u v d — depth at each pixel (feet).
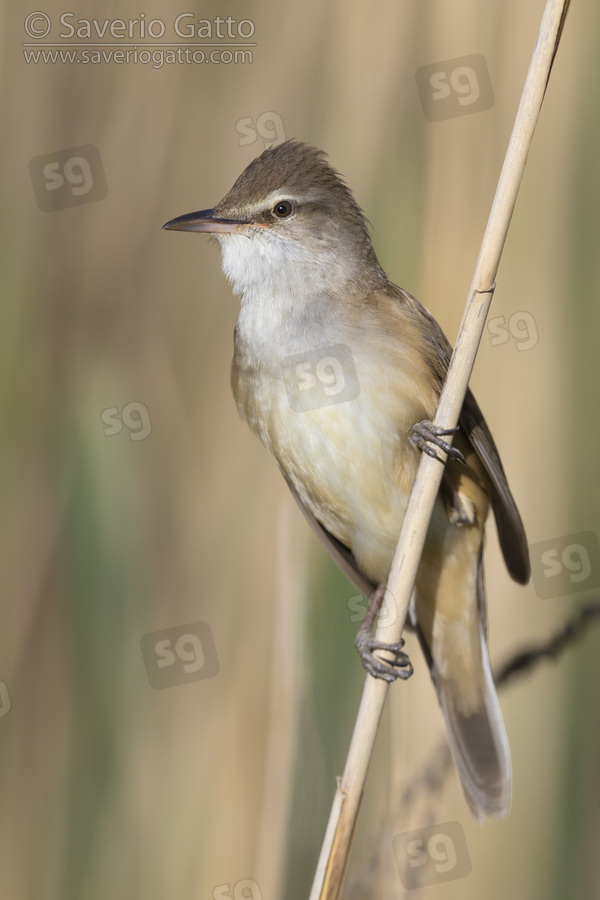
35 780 26.89
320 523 26.91
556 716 27.91
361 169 30.09
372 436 24.41
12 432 28.40
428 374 24.49
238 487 30.04
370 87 30.53
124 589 26.96
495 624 28.55
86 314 31.37
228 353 32.14
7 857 26.63
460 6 29.50
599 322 28.89
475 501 25.46
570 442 28.45
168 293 32.50
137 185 32.32
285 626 23.79
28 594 27.50
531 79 19.04
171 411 31.19
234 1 32.42
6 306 29.91
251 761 26.30
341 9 31.27
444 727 25.98
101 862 26.37
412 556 20.92
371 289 25.57
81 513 26.99
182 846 26.11
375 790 26.89
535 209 28.78
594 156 29.09
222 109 32.53
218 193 32.42
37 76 31.73
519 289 28.55
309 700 24.18
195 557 29.22
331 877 19.45
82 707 26.78
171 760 27.02
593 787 27.63
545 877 26.99
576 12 29.17
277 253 25.88
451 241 27.99
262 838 23.43
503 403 28.40
